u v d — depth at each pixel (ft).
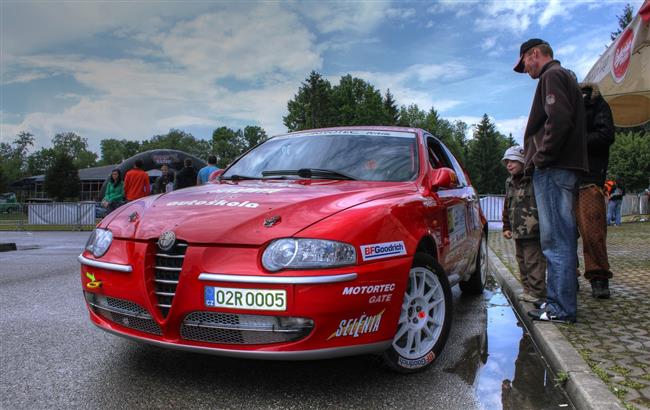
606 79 21.47
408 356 10.27
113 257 9.88
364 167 12.80
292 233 8.77
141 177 41.81
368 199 10.18
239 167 14.40
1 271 25.21
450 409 8.89
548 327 13.00
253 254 8.71
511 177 16.29
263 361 11.12
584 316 14.19
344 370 10.64
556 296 13.52
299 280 8.39
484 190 266.16
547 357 11.60
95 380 10.02
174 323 9.00
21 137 376.07
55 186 188.14
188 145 408.87
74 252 35.27
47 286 20.67
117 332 9.96
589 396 8.63
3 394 9.32
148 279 9.32
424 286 10.84
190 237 9.05
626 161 94.89
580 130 12.77
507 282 20.25
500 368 11.14
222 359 11.24
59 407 8.77
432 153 14.84
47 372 10.46
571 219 13.04
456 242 13.94
